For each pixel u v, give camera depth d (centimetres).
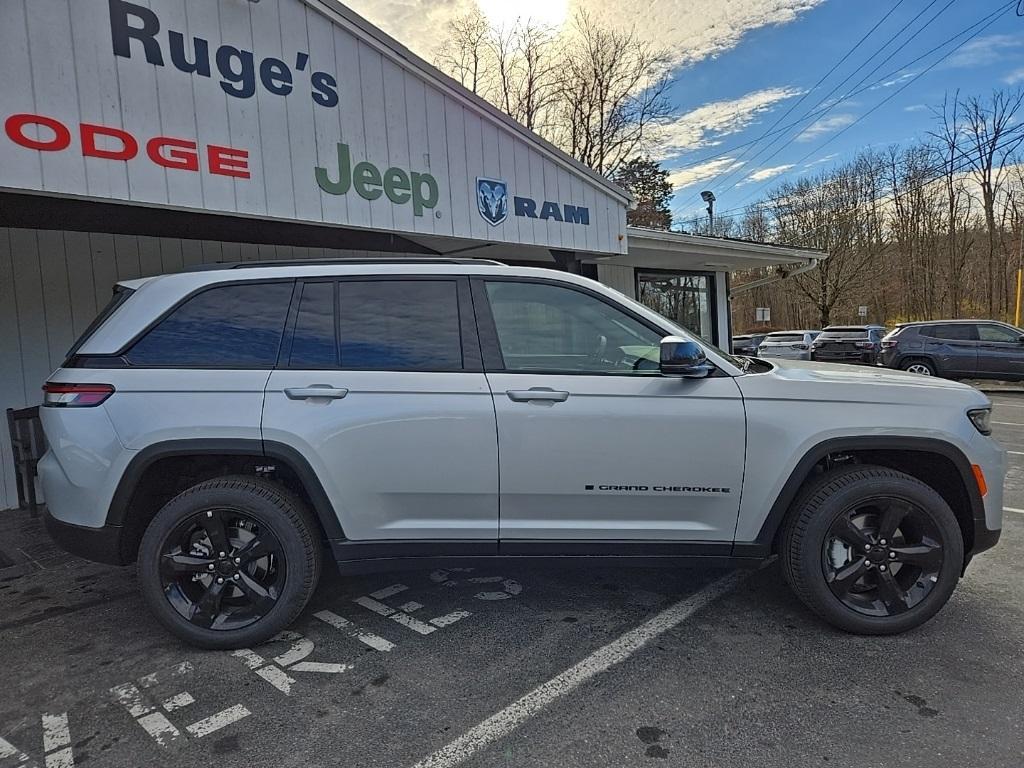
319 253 797
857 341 2083
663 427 294
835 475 302
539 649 299
